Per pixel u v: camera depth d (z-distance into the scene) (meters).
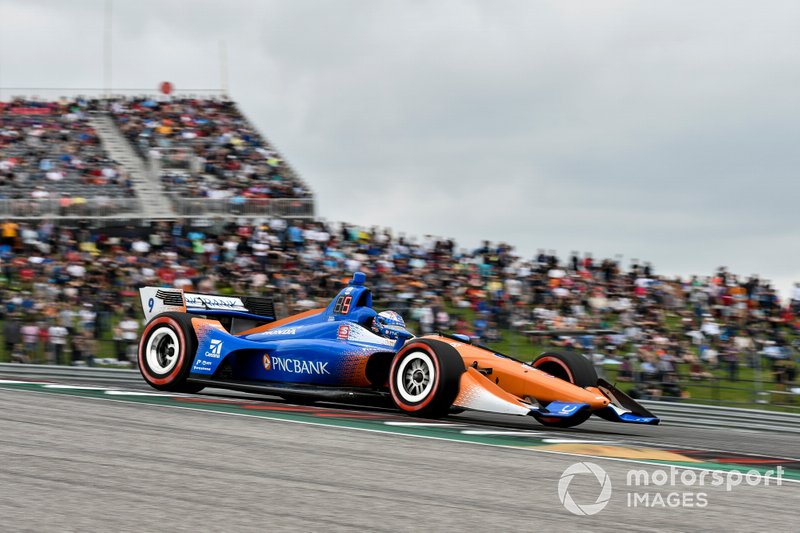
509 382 12.08
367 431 10.11
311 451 8.58
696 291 29.23
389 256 31.77
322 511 6.20
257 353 13.50
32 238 31.38
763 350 23.11
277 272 29.78
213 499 6.44
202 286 28.89
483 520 6.12
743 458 9.88
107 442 8.62
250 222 35.38
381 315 13.07
